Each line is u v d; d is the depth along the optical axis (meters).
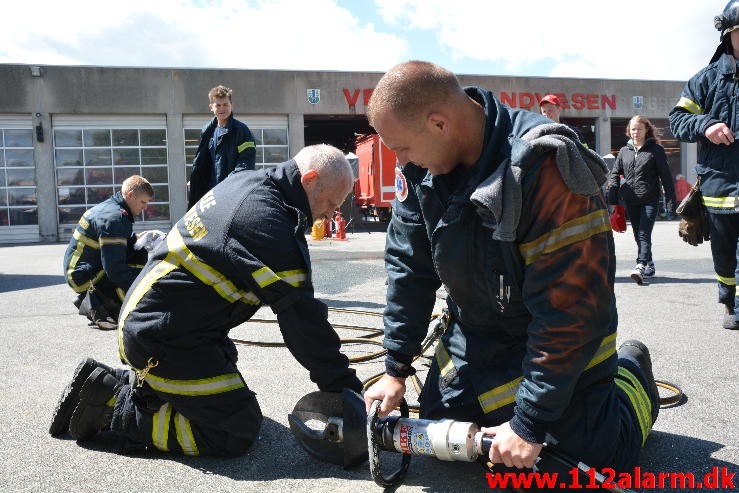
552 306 1.81
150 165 22.84
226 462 2.51
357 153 25.09
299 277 2.35
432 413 2.35
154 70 22.42
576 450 2.02
